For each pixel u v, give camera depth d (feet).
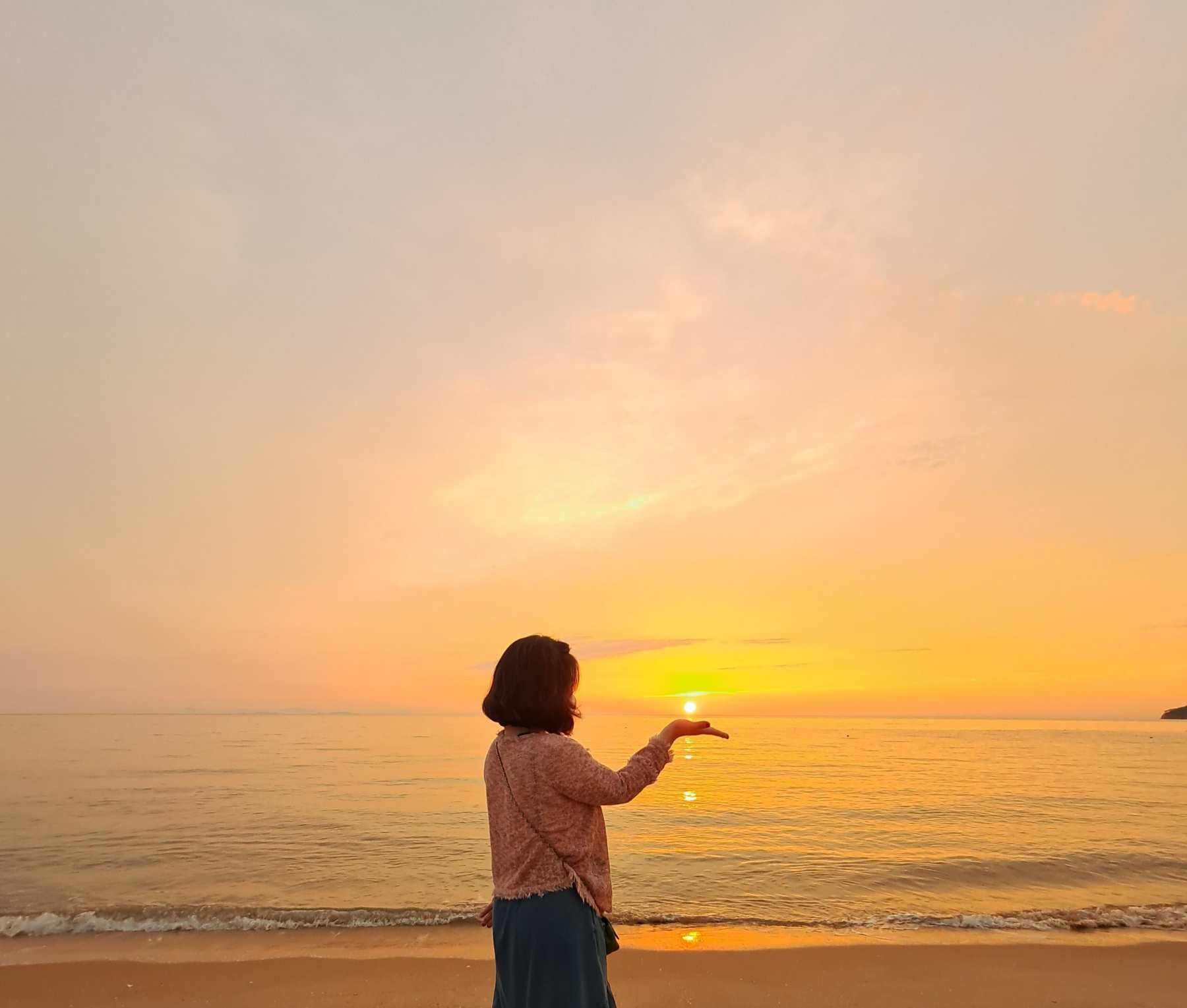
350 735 296.10
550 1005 6.33
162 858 44.27
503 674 7.35
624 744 206.49
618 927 26.89
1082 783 107.96
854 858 44.86
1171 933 25.68
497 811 7.10
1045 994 18.85
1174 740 306.55
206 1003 18.33
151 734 292.40
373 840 51.06
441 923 27.14
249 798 78.64
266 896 34.24
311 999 18.49
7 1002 18.47
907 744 255.09
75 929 26.43
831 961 21.27
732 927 26.91
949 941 24.06
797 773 126.00
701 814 68.74
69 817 62.69
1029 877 39.86
